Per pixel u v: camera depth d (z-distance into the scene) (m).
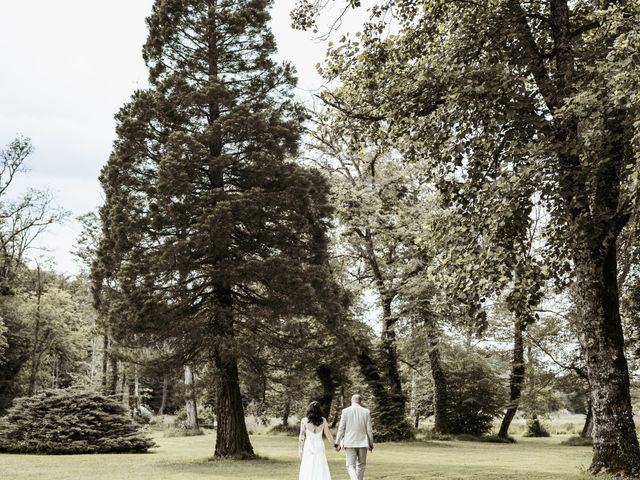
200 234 19.70
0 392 42.62
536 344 33.06
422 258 31.66
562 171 11.67
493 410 37.59
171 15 23.31
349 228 33.25
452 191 13.04
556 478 13.18
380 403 33.97
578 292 13.07
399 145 14.39
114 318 20.45
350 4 12.86
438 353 36.59
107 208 22.22
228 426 21.83
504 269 11.77
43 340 45.31
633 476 11.93
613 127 11.35
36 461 20.78
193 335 20.52
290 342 22.16
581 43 13.52
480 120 12.78
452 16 14.34
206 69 24.09
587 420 38.09
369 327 34.34
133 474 16.75
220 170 21.70
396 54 14.41
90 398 26.14
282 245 21.83
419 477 14.42
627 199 10.69
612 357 12.56
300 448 11.39
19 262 46.00
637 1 10.95
